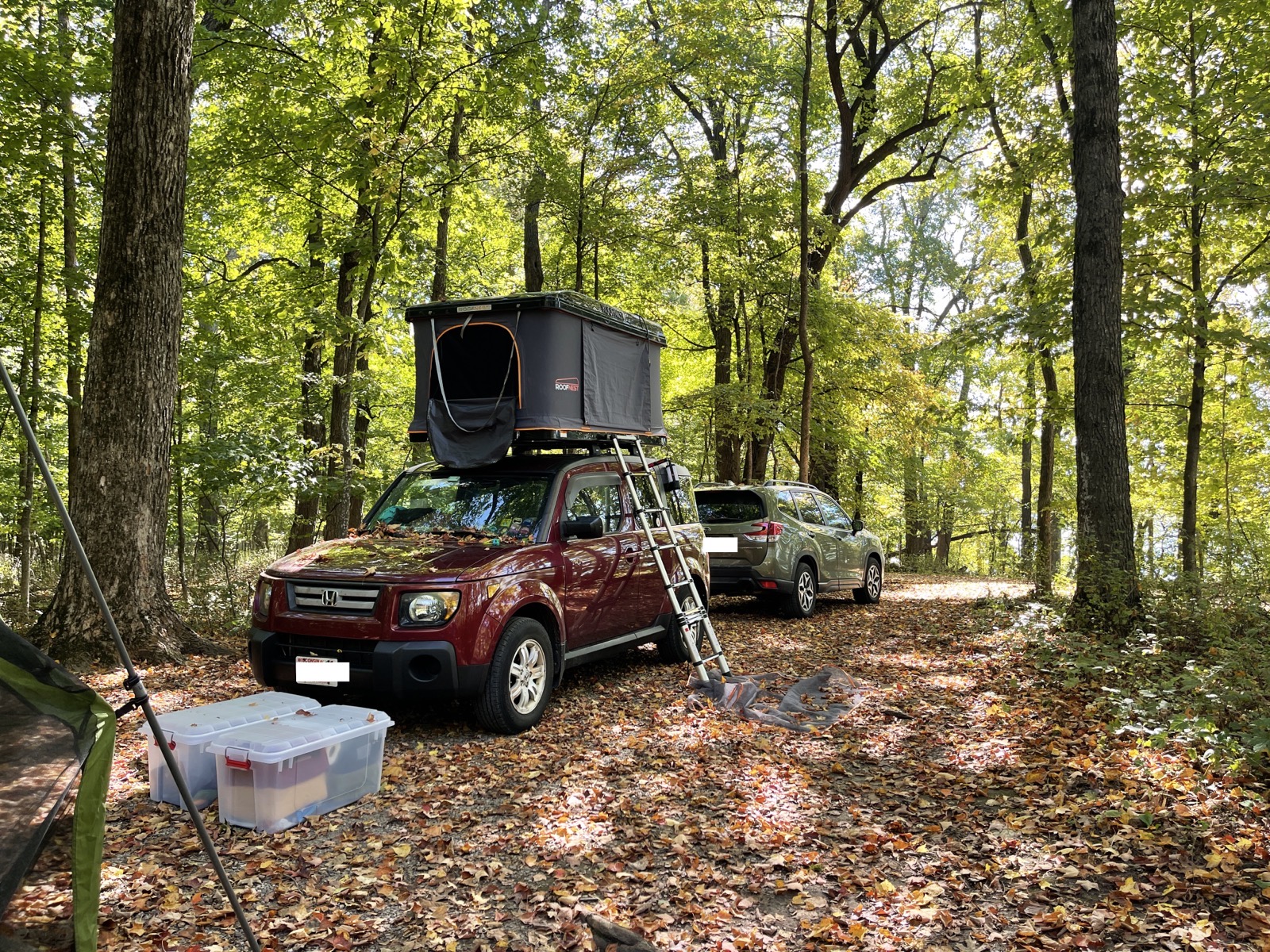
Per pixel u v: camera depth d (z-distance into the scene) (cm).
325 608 541
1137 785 445
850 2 1803
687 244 1719
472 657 532
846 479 2592
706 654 852
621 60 1459
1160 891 343
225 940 314
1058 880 357
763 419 1798
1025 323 1220
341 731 437
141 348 773
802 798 457
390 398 1928
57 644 737
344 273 1448
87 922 249
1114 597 841
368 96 1145
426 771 494
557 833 407
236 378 1378
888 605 1317
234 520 1692
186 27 788
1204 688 534
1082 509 940
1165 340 1259
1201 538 1236
